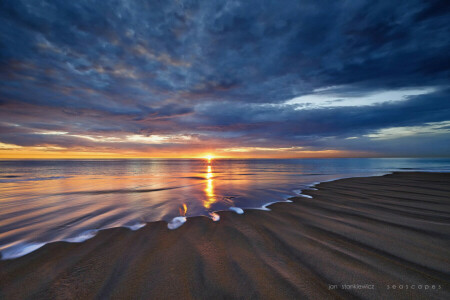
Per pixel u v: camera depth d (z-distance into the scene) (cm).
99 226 499
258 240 400
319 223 501
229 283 258
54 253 348
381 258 318
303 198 828
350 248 356
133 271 288
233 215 591
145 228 483
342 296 231
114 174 2505
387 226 470
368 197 825
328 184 1248
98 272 287
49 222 534
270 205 715
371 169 2931
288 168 3584
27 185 1376
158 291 244
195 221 536
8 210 670
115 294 239
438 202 723
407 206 668
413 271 279
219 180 1664
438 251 339
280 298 230
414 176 1686
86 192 1050
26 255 341
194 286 252
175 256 334
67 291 245
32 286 255
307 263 306
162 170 3444
